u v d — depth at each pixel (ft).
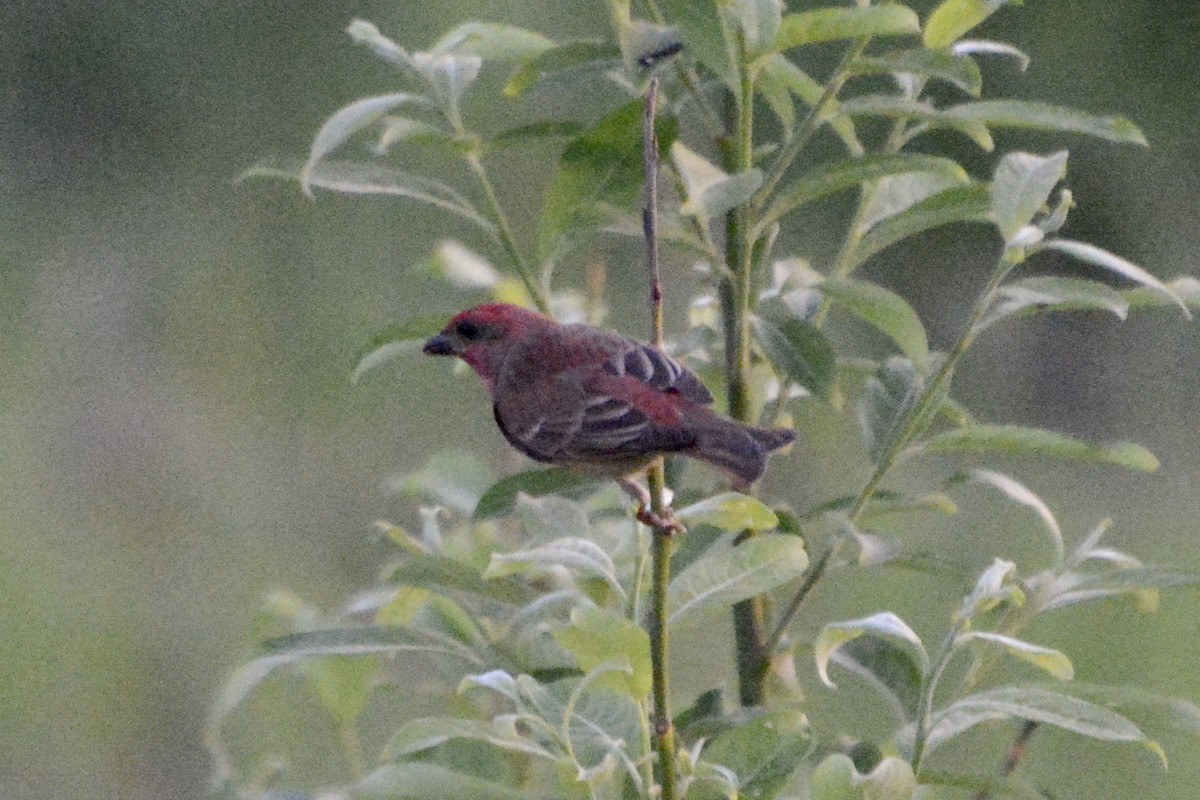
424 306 53.26
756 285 21.90
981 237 50.90
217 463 49.93
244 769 36.42
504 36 22.27
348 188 21.66
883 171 20.79
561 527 19.86
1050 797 19.57
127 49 58.03
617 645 16.96
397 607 21.83
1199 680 36.29
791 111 22.91
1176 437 46.73
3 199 56.85
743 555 18.38
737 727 19.20
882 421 22.52
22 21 58.03
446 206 22.16
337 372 52.70
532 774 21.70
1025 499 21.70
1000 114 21.06
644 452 21.63
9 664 44.55
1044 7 50.11
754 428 21.01
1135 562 21.59
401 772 18.26
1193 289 22.30
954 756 34.47
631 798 18.65
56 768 42.80
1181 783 33.96
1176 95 49.16
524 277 22.13
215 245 55.67
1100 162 49.78
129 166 57.82
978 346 50.01
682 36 20.11
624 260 49.37
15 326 54.60
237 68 57.52
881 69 21.11
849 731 33.01
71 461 50.42
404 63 22.54
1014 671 37.06
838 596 39.50
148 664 44.55
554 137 22.29
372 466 49.78
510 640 21.15
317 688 22.43
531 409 23.18
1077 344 49.70
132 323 54.29
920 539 42.14
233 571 47.21
